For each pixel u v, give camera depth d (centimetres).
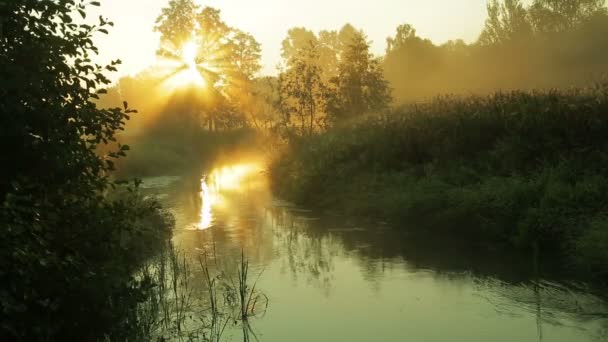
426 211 1274
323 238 1242
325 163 1889
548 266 895
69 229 524
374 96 2819
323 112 2803
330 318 723
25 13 498
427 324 688
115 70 548
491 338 635
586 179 1055
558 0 5497
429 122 1684
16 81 463
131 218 568
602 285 789
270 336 665
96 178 565
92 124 536
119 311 545
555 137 1247
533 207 1045
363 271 948
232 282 889
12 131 477
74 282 480
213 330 688
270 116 3158
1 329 438
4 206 419
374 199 1477
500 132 1438
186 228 1454
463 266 941
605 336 624
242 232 1369
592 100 1282
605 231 849
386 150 1691
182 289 870
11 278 428
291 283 891
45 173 509
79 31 531
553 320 679
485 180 1234
